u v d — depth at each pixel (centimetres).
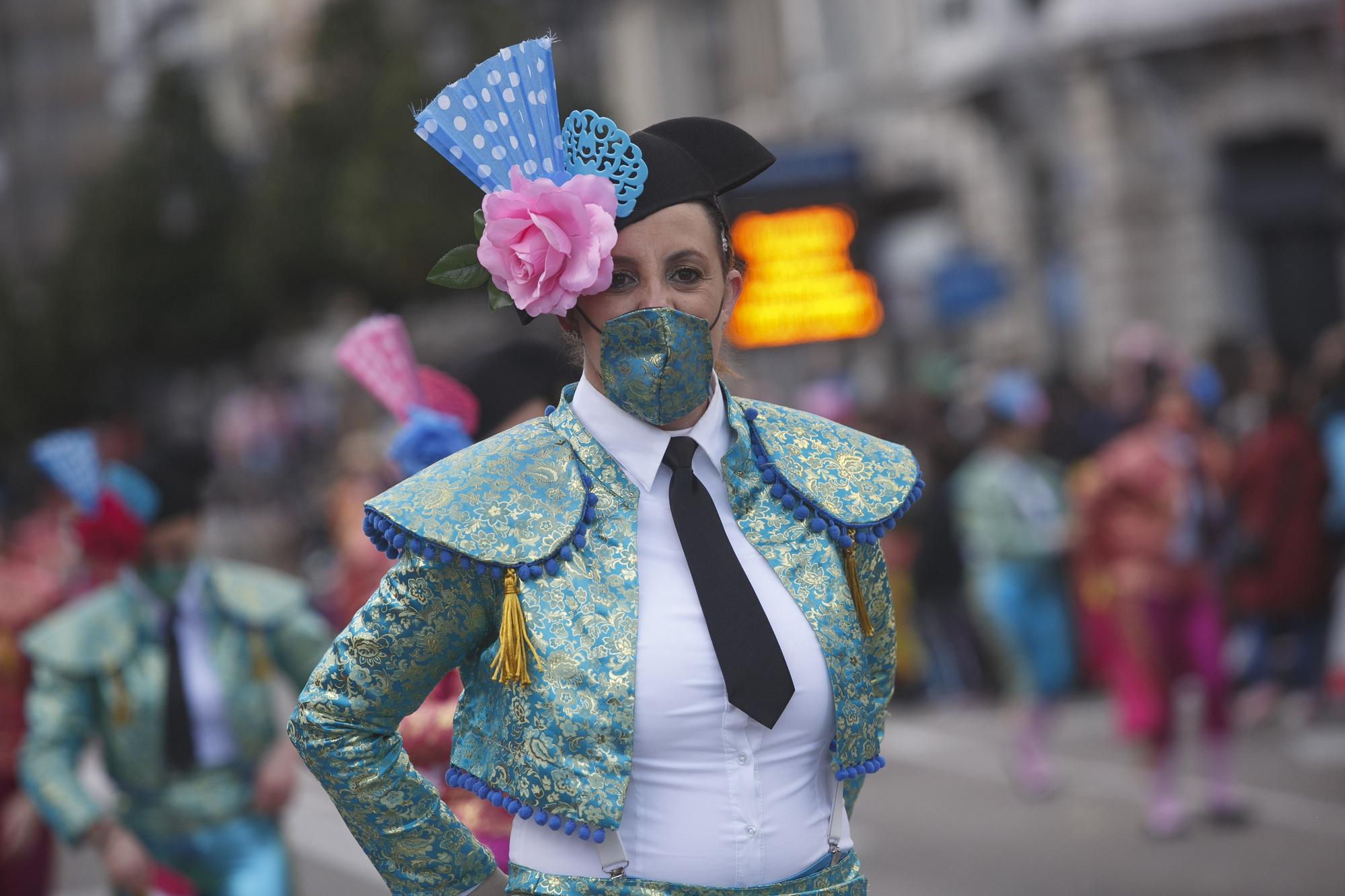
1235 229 2227
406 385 434
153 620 514
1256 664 1171
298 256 3359
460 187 2989
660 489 268
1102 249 2317
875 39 2828
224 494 2820
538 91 271
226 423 4384
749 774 258
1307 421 1157
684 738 256
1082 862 808
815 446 279
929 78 2597
